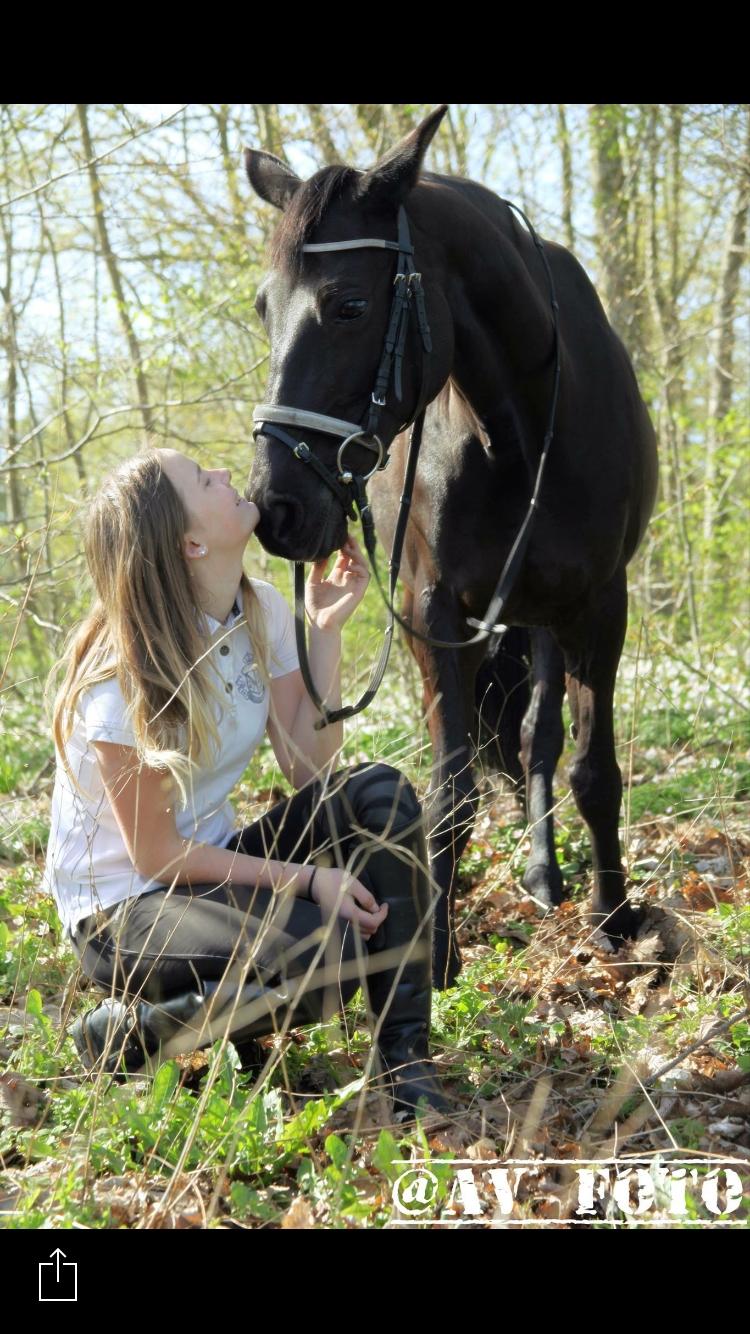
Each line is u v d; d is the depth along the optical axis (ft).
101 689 7.00
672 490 28.60
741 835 12.77
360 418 7.78
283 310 7.68
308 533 7.54
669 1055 7.76
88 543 7.18
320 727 8.24
